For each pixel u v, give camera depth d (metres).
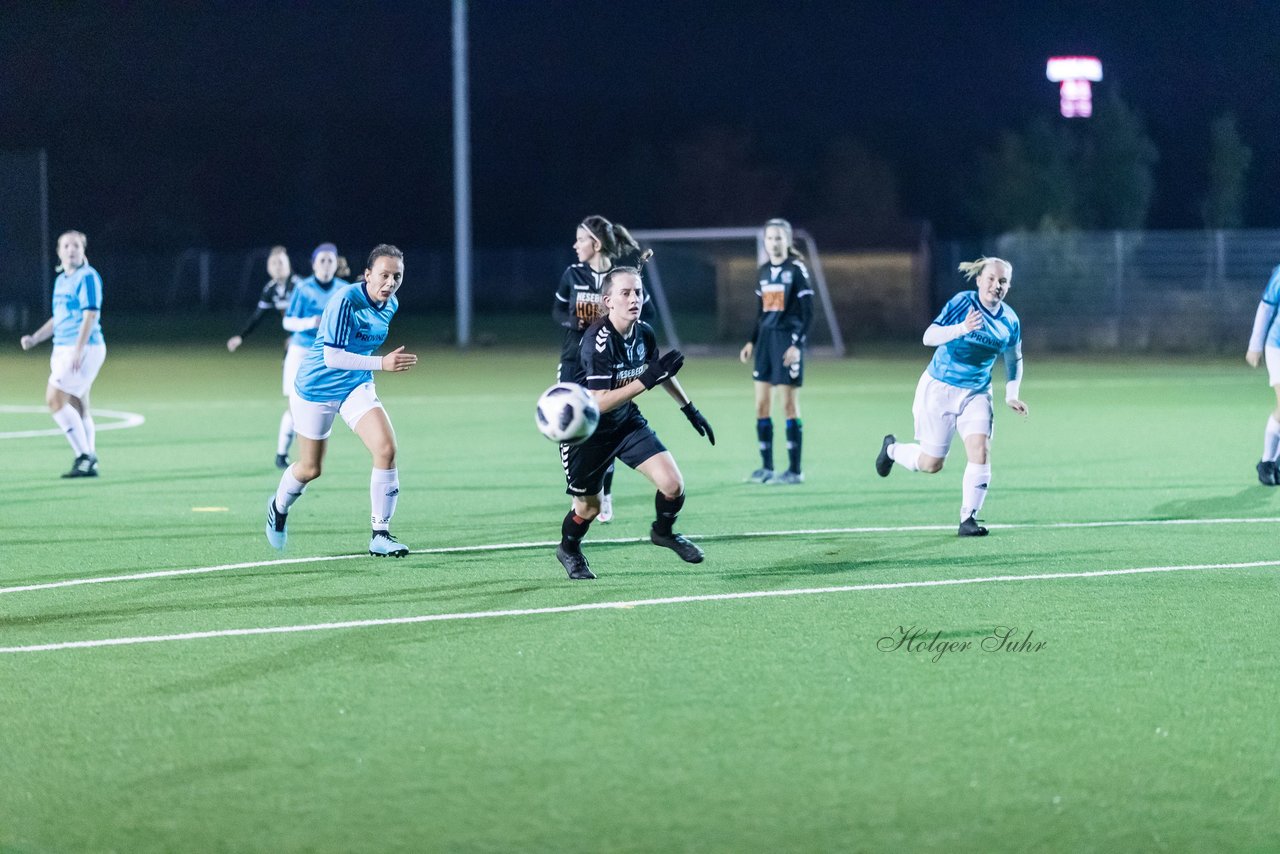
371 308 34.97
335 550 37.31
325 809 18.55
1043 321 139.88
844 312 150.38
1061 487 49.25
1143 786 19.36
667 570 34.31
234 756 20.58
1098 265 138.00
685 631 27.94
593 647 26.70
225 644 27.02
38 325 137.75
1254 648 26.69
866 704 23.02
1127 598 31.06
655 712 22.58
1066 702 23.16
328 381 35.41
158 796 19.03
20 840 17.64
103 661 25.80
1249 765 20.19
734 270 138.38
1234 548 37.34
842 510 44.28
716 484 50.41
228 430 69.06
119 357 125.56
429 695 23.53
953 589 32.03
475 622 28.75
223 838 17.66
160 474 53.12
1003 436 66.38
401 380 100.62
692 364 121.94
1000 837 17.66
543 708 22.80
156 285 193.00
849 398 87.31
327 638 27.45
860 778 19.62
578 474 31.88
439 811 18.45
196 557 36.28
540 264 191.38
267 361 120.50
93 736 21.50
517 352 132.25
